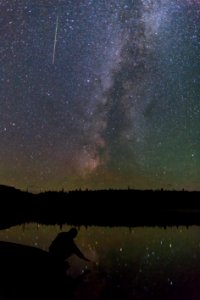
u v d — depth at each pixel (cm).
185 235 1349
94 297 555
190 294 580
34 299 541
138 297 560
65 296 555
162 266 792
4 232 1354
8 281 620
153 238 1266
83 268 755
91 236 1312
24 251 686
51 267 669
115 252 971
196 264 816
